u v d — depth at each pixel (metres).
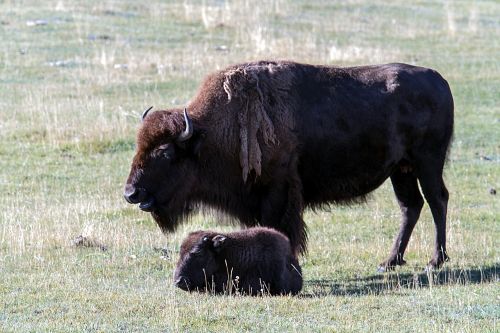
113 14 106.00
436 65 90.88
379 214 49.91
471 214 49.28
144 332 27.84
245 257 33.03
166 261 39.00
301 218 37.72
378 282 36.22
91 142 62.50
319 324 28.66
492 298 32.22
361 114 38.59
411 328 28.17
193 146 36.56
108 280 35.41
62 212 47.41
